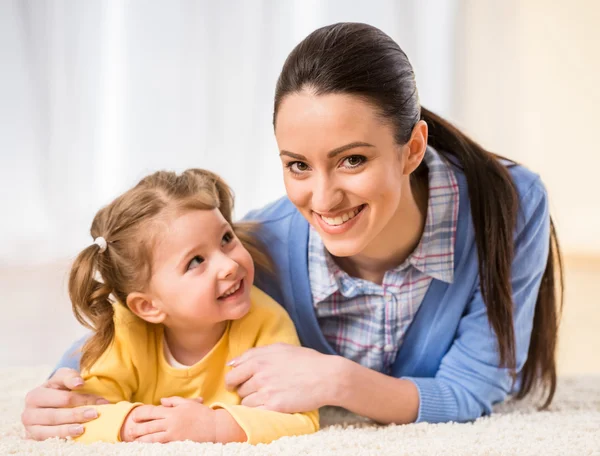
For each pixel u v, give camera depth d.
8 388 1.56
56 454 1.03
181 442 1.07
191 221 1.22
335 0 3.16
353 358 1.39
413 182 1.29
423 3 3.34
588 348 2.05
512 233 1.29
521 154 3.53
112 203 1.31
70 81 3.05
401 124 1.10
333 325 1.39
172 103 3.10
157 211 1.23
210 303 1.21
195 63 3.09
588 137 3.51
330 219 1.12
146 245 1.23
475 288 1.33
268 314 1.30
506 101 3.46
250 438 1.09
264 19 3.10
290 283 1.37
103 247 1.27
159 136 3.10
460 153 1.32
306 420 1.17
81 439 1.13
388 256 1.30
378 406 1.20
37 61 3.04
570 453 1.04
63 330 2.20
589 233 3.52
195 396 1.27
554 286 1.43
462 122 3.43
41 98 3.05
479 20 3.43
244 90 3.12
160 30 3.07
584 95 3.49
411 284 1.32
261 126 3.13
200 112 3.11
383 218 1.12
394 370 1.40
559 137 3.52
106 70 3.07
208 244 1.22
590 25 3.45
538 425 1.22
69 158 3.07
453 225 1.30
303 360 1.19
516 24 3.45
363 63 1.05
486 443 1.09
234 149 3.13
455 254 1.32
